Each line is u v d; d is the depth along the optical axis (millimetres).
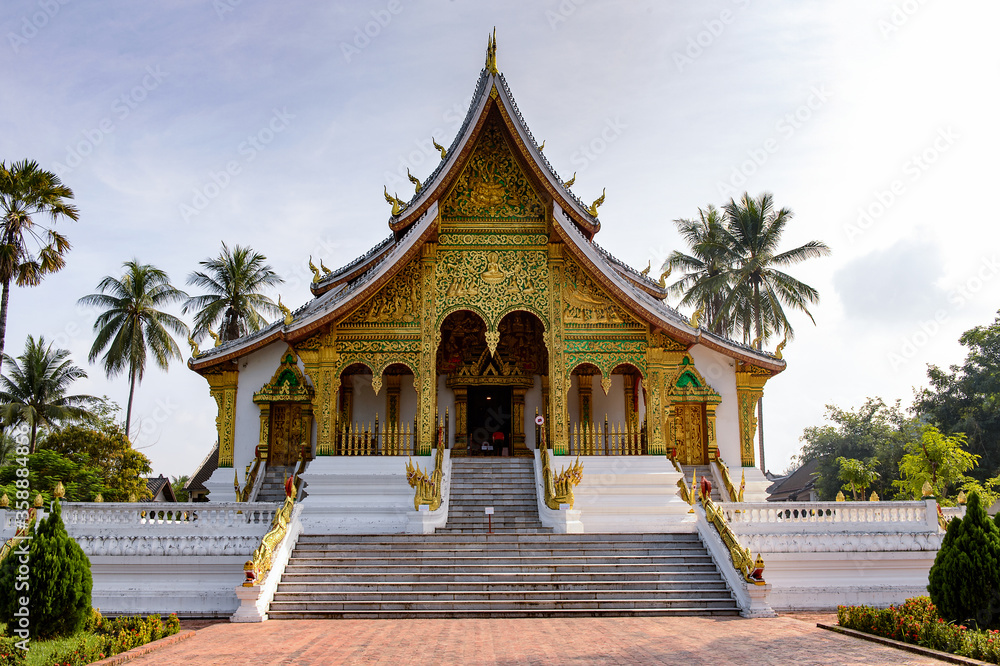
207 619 15328
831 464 50094
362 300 22734
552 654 10570
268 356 25844
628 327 23125
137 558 15961
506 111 23438
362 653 10711
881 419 53656
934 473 27516
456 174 23672
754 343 40094
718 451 26047
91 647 10453
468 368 26766
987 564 11516
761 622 13820
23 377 43094
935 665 9648
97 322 42500
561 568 16047
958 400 44312
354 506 20797
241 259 45406
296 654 10680
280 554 15883
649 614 14625
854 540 16812
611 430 26516
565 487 19391
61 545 11727
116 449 37781
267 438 24953
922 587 16750
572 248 22797
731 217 42906
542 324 23078
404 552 16766
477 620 14156
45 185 30344
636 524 19922
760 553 16625
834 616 15281
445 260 23406
